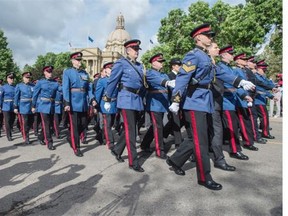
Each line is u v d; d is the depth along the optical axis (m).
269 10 21.05
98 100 7.06
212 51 4.80
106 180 4.45
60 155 6.20
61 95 8.86
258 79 7.82
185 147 4.60
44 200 3.70
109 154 6.29
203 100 4.20
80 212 3.36
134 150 5.02
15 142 8.16
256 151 6.39
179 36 28.98
